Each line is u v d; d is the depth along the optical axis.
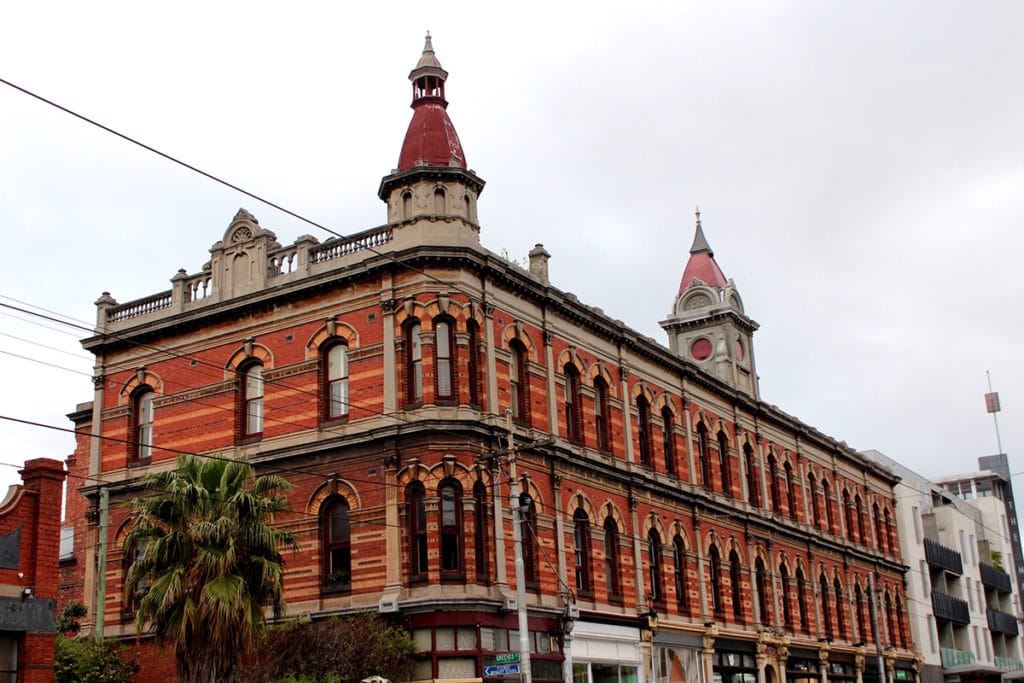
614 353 44.91
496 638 34.31
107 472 41.62
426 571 34.25
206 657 28.02
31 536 25.05
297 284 38.38
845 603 62.44
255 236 40.22
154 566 28.84
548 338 40.44
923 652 72.62
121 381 42.38
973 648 84.31
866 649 62.56
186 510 29.31
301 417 37.62
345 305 37.69
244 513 29.56
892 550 72.38
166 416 40.84
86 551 41.00
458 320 36.19
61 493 25.80
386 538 34.78
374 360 36.59
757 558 53.31
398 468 35.03
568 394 42.00
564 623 37.25
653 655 42.72
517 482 31.64
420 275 36.25
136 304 42.78
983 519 105.06
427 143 38.84
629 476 43.41
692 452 49.25
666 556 45.34
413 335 36.44
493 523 35.19
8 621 24.09
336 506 36.56
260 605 29.52
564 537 39.00
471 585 34.06
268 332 39.16
